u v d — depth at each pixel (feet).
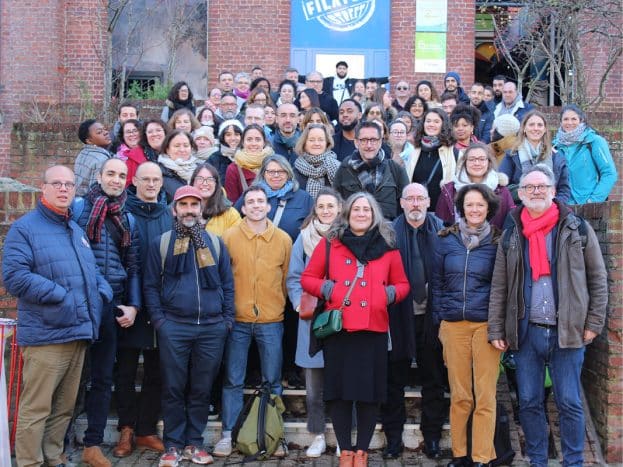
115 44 55.88
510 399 24.21
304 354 22.53
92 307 19.99
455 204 21.50
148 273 21.75
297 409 24.41
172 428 21.81
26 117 50.98
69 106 49.83
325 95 39.63
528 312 20.33
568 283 20.03
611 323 22.15
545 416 21.48
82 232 20.53
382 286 20.77
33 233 19.63
